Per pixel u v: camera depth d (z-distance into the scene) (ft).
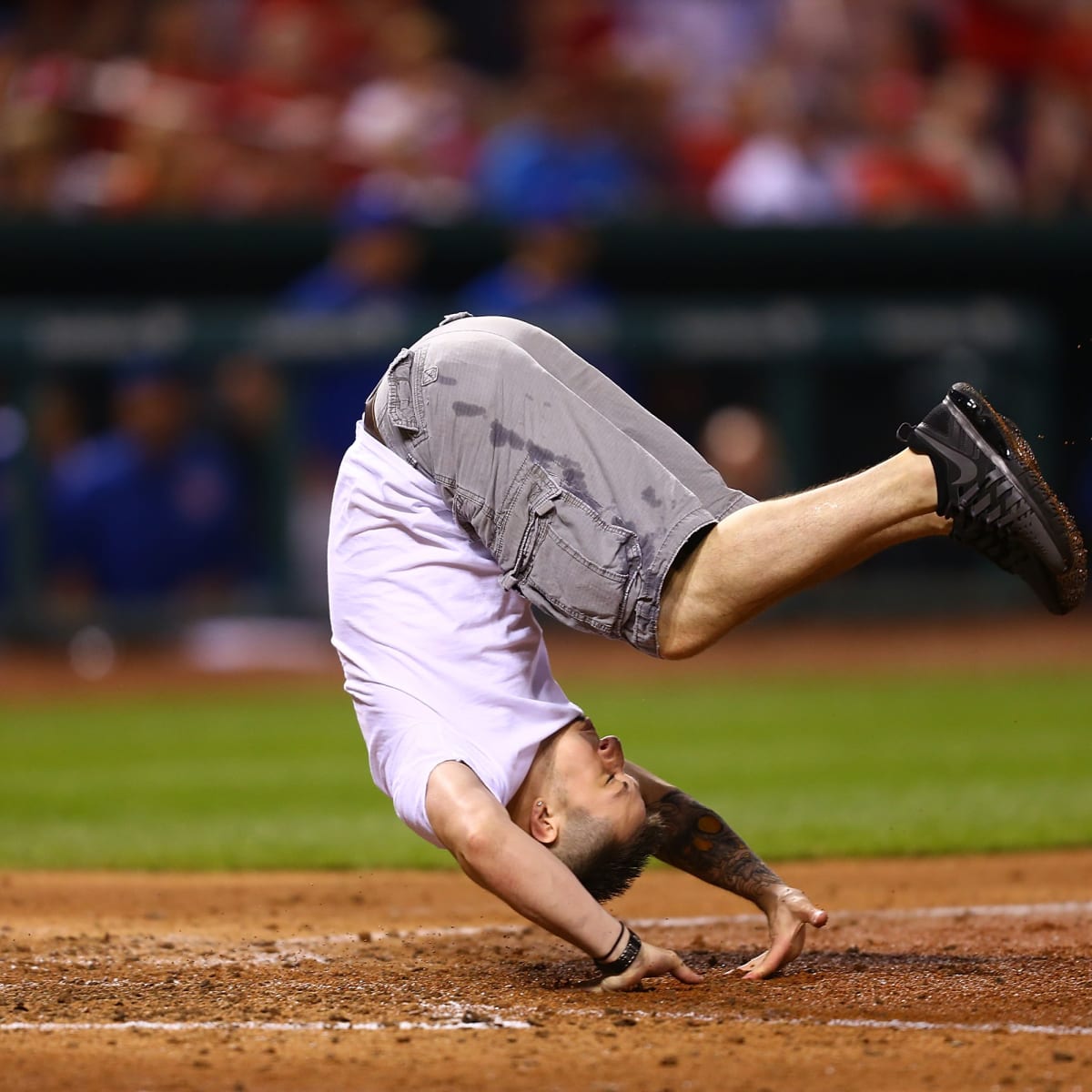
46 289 148.97
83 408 146.30
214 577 147.95
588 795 41.39
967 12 190.49
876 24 186.39
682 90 184.75
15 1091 32.07
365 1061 34.24
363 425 44.27
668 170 172.86
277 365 147.02
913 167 172.76
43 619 145.48
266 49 175.32
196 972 43.96
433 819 40.01
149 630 146.82
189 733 111.24
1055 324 159.53
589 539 41.42
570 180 166.40
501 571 42.52
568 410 42.11
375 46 180.65
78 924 53.06
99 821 77.92
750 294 156.15
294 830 74.54
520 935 51.57
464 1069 33.63
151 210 153.28
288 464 147.54
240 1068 33.68
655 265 154.10
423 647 41.96
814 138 171.83
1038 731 105.70
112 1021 37.86
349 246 149.69
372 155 166.81
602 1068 33.68
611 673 140.87
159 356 146.10
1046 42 192.24
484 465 41.91
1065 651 148.46
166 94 169.58
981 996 40.24
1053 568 40.78
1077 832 70.44
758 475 151.53
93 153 168.35
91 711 123.03
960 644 153.07
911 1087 32.37
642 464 41.88
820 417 153.89
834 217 159.53
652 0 194.39
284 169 165.68
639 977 40.68
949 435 40.19
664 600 41.83
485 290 150.10
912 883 60.95
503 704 41.65
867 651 150.61
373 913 56.29
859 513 40.57
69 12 177.37
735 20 196.95
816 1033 36.40
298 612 148.87
